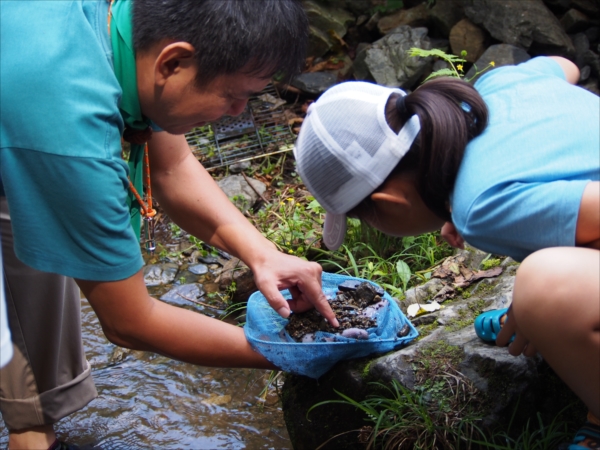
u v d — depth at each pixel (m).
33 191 1.48
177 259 3.18
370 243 2.81
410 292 2.36
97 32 1.51
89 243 1.53
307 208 3.13
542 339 1.49
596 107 1.54
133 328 1.69
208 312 2.85
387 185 1.59
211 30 1.42
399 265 2.56
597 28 3.75
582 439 1.58
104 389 2.45
